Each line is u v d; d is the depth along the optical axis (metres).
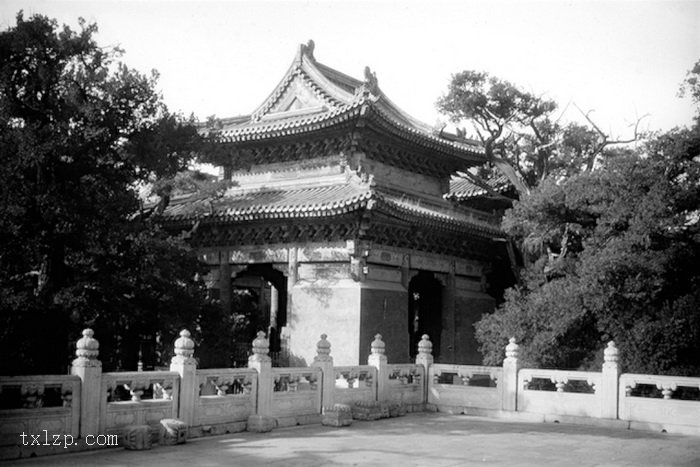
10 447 16.47
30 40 27.72
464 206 45.50
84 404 18.00
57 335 28.14
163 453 17.95
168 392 20.45
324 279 35.41
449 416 28.11
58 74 29.02
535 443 21.00
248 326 56.03
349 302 34.09
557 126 47.31
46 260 29.02
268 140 38.59
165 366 35.19
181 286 32.75
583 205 33.47
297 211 33.78
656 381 24.84
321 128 36.38
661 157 30.69
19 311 26.75
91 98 29.58
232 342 34.94
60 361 28.52
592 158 46.22
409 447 19.69
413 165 41.25
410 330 49.62
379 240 36.03
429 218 35.84
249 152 40.19
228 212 35.75
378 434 22.30
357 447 19.48
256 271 42.00
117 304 30.89
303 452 18.45
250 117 41.53
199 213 36.91
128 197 29.23
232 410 22.11
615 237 31.50
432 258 39.88
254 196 38.47
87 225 28.11
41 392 17.28
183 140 32.03
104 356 33.62
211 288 38.94
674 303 30.03
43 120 29.00
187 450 18.50
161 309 32.41
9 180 26.30
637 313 31.09
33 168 27.78
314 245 35.75
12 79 28.22
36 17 27.92
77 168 28.48
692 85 30.95
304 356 35.03
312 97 39.38
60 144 27.11
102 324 30.89
